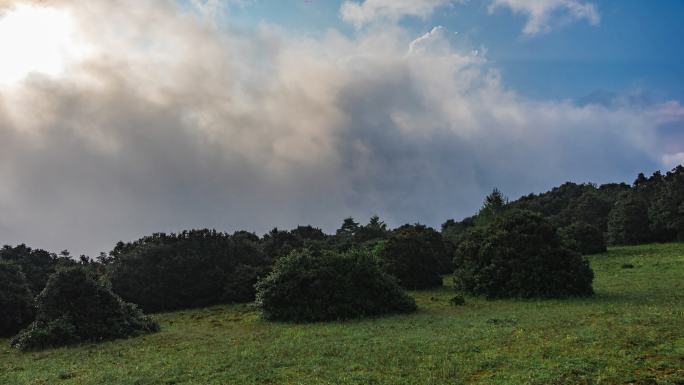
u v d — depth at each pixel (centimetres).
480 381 898
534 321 1477
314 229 5297
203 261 3047
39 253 3203
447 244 4575
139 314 1972
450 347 1166
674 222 5409
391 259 3138
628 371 889
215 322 2114
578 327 1310
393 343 1262
